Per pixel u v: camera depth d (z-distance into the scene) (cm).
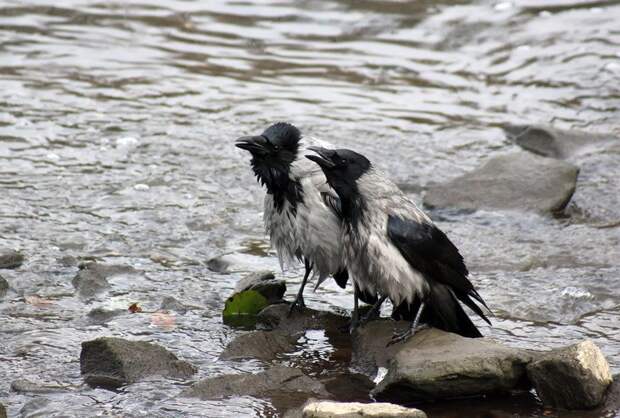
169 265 1260
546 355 930
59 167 1566
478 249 1325
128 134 1706
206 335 1081
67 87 1900
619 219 1429
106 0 2352
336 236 1096
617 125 1786
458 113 1838
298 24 2231
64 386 953
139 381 964
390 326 1070
